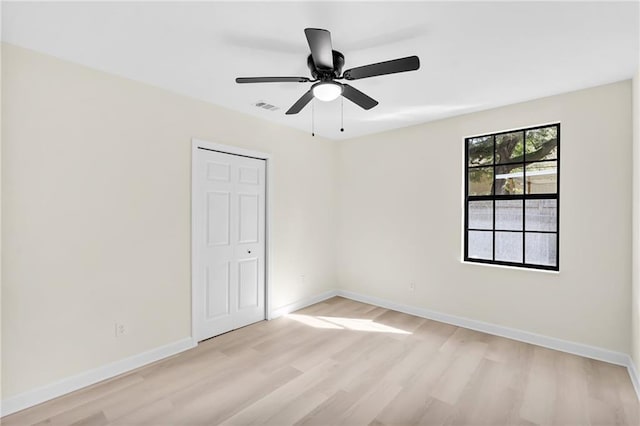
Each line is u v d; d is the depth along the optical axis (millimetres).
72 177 2311
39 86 2168
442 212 3711
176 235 2924
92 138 2410
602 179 2727
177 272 2930
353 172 4594
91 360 2400
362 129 4160
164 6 1696
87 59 2287
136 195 2654
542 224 3139
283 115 3584
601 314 2748
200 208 3141
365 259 4469
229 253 3432
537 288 3072
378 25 1881
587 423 1959
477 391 2301
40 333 2170
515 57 2252
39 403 2146
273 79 2070
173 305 2900
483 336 3285
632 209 2590
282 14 1775
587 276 2807
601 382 2398
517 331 3180
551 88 2797
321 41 1652
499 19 1817
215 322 3307
